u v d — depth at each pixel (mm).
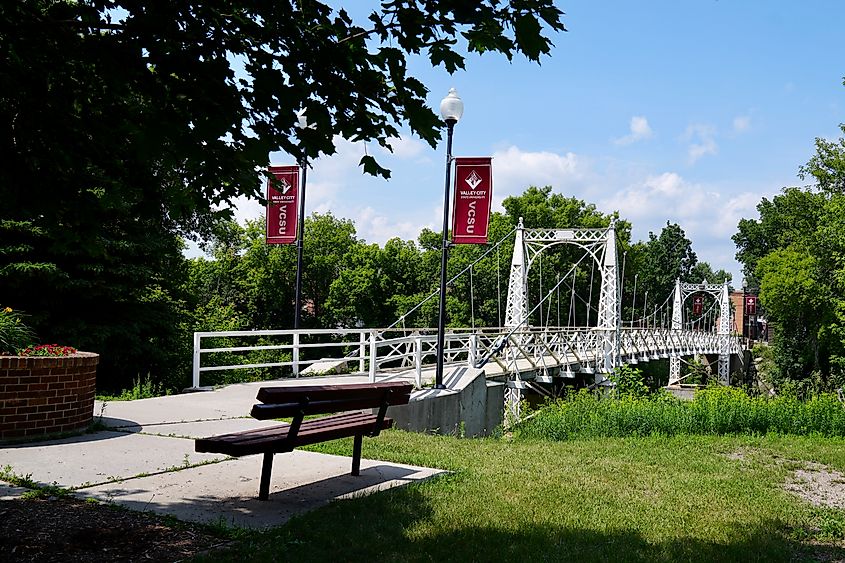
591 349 27922
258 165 4020
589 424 11086
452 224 14039
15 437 7254
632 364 36062
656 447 9430
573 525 5094
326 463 6848
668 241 87875
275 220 16312
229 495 5438
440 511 5191
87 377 8086
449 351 18719
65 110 4246
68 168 4484
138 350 16641
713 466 8062
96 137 4363
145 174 4633
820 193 42562
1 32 3801
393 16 3871
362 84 4004
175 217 4766
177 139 3621
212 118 3678
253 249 45000
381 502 5293
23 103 4109
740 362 61500
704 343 53625
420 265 47906
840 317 38938
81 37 3959
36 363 7402
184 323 22266
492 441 9781
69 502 5047
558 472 7055
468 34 3916
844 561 4859
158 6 3650
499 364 19672
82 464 6305
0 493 5227
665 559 4480
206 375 19922
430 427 12734
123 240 15977
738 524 5477
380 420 6367
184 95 3814
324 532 4531
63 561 3867
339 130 4293
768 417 11211
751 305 80688
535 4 3668
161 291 19266
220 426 8836
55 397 7598
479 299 45156
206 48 3764
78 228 4840
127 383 17094
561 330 24875
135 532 4406
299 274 16281
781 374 48719
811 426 11141
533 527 4938
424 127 4215
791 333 48188
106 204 4574
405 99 4137
